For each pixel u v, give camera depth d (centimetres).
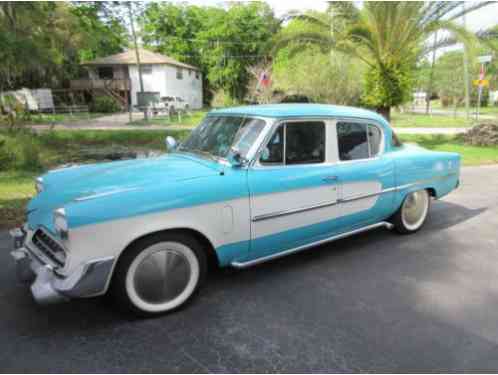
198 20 4622
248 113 388
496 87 4834
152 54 3900
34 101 2853
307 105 423
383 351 276
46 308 328
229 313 323
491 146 1417
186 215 307
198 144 410
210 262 396
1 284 369
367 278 391
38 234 320
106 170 358
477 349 280
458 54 3375
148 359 264
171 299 320
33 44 1122
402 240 500
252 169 350
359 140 434
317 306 336
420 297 354
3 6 1059
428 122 2564
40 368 254
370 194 439
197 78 4541
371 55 1355
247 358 267
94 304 335
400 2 1195
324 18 1317
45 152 1147
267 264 422
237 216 336
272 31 4141
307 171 380
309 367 258
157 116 2862
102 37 3036
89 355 268
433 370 257
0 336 288
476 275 401
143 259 301
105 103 3331
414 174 488
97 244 275
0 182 795
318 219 396
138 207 287
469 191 790
